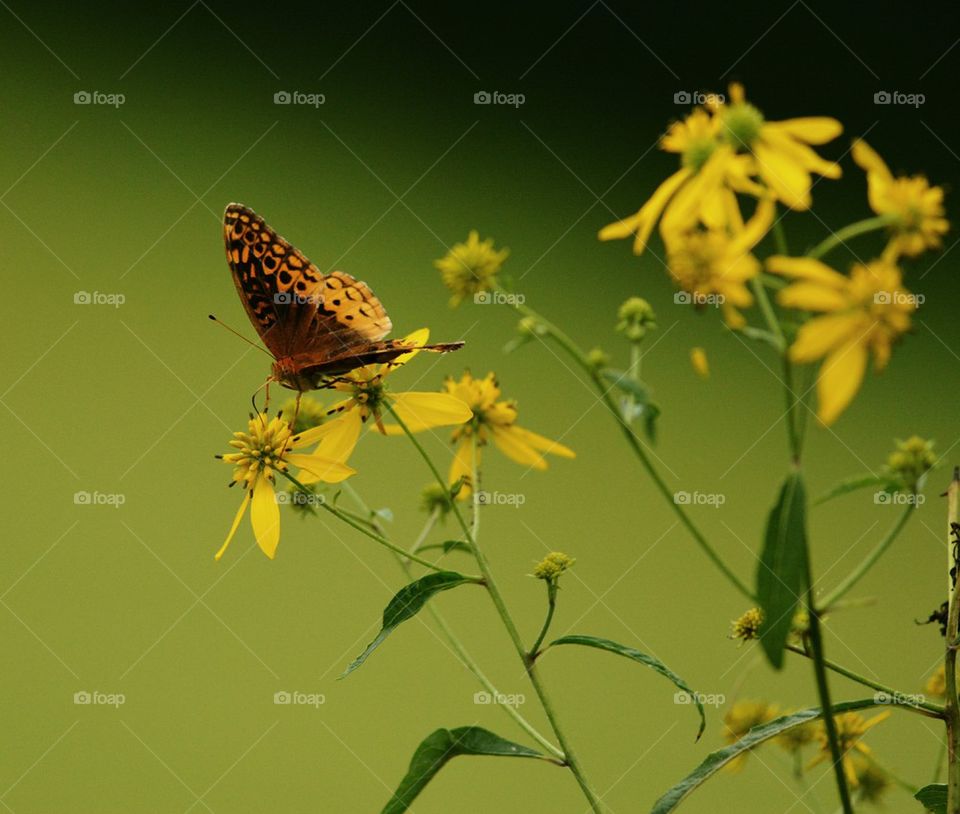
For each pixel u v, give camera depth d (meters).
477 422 0.79
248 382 1.69
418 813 1.12
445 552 0.76
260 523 0.75
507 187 2.19
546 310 1.87
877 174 0.66
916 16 2.21
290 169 2.14
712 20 2.32
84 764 1.25
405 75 2.30
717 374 1.71
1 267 1.83
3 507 1.49
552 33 2.36
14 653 1.34
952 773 0.69
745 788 1.01
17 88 2.12
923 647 1.17
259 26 2.27
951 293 1.86
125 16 2.24
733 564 1.33
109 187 2.03
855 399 1.68
